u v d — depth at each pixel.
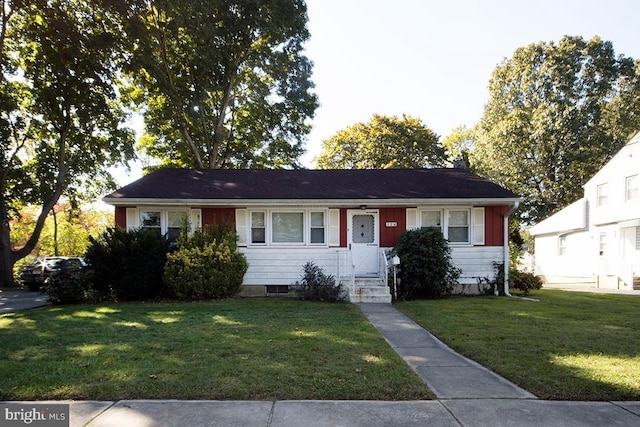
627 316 9.16
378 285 12.33
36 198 21.88
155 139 24.17
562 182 33.38
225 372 4.86
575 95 32.53
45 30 16.25
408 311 9.85
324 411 3.84
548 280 26.38
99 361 5.34
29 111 21.03
